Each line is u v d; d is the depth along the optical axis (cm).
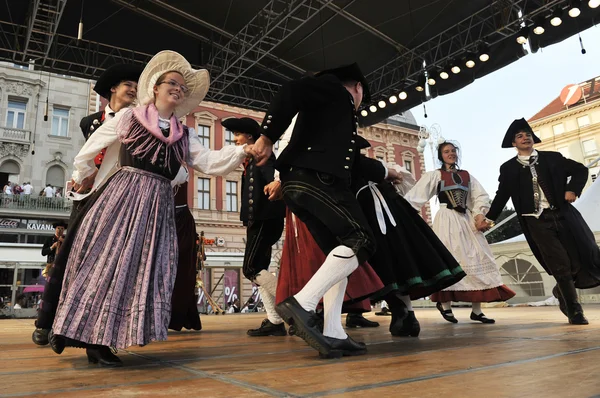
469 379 110
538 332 248
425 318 470
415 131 2752
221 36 1139
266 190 232
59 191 1967
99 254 163
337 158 171
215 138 2102
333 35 1133
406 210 263
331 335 171
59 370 149
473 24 1066
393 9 1033
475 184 406
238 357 178
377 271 241
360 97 209
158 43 1117
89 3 945
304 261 225
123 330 153
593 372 114
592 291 1077
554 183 326
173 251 178
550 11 916
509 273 1119
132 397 101
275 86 1322
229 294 1995
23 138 1953
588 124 3781
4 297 1565
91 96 2105
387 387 104
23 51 998
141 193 175
